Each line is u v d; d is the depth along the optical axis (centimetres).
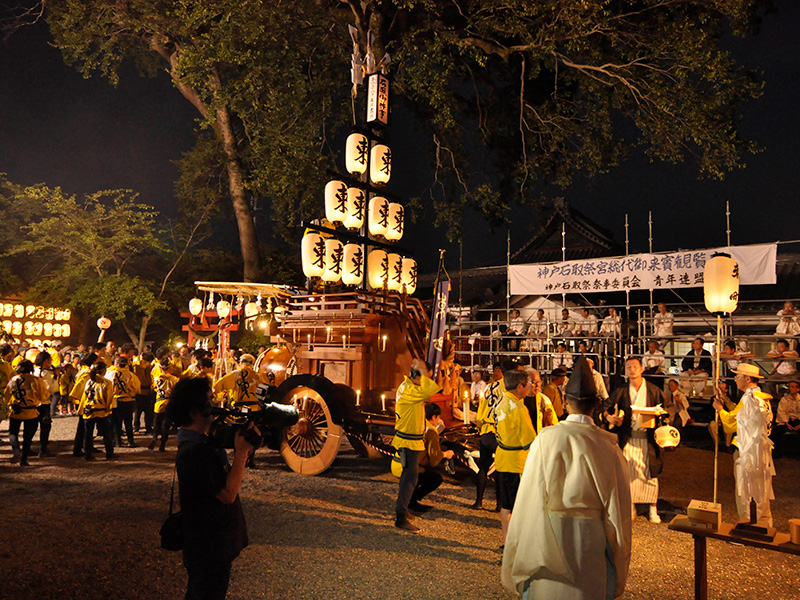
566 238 2442
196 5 1459
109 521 555
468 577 438
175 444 1046
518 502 287
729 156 1329
